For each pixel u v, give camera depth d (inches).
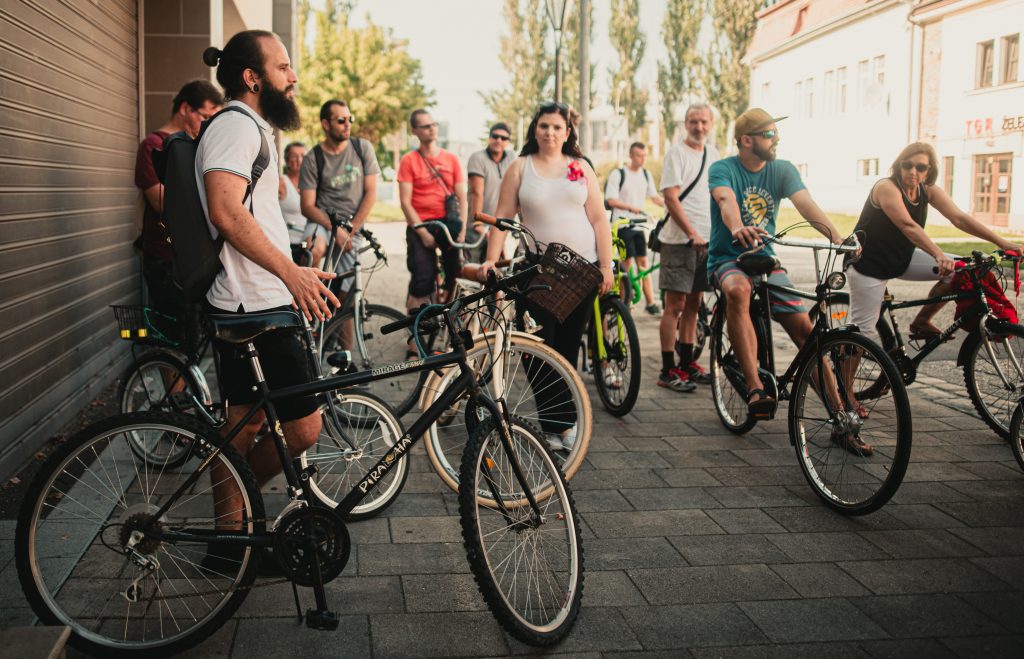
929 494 173.3
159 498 116.7
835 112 719.7
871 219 215.3
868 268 217.5
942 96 546.0
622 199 411.2
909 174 207.8
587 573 138.8
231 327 125.0
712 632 120.9
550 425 184.7
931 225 327.6
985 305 203.2
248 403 129.5
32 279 199.3
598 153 1856.5
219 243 125.5
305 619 122.6
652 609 127.3
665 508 166.6
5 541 144.5
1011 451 199.8
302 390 123.5
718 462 193.8
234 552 116.0
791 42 829.8
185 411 175.9
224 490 117.6
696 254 252.5
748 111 207.8
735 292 196.2
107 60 275.0
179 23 322.3
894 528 156.9
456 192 311.1
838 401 171.8
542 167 197.0
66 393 222.5
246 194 125.2
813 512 164.7
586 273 179.6
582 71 427.8
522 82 2191.2
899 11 608.4
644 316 396.5
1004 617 125.2
